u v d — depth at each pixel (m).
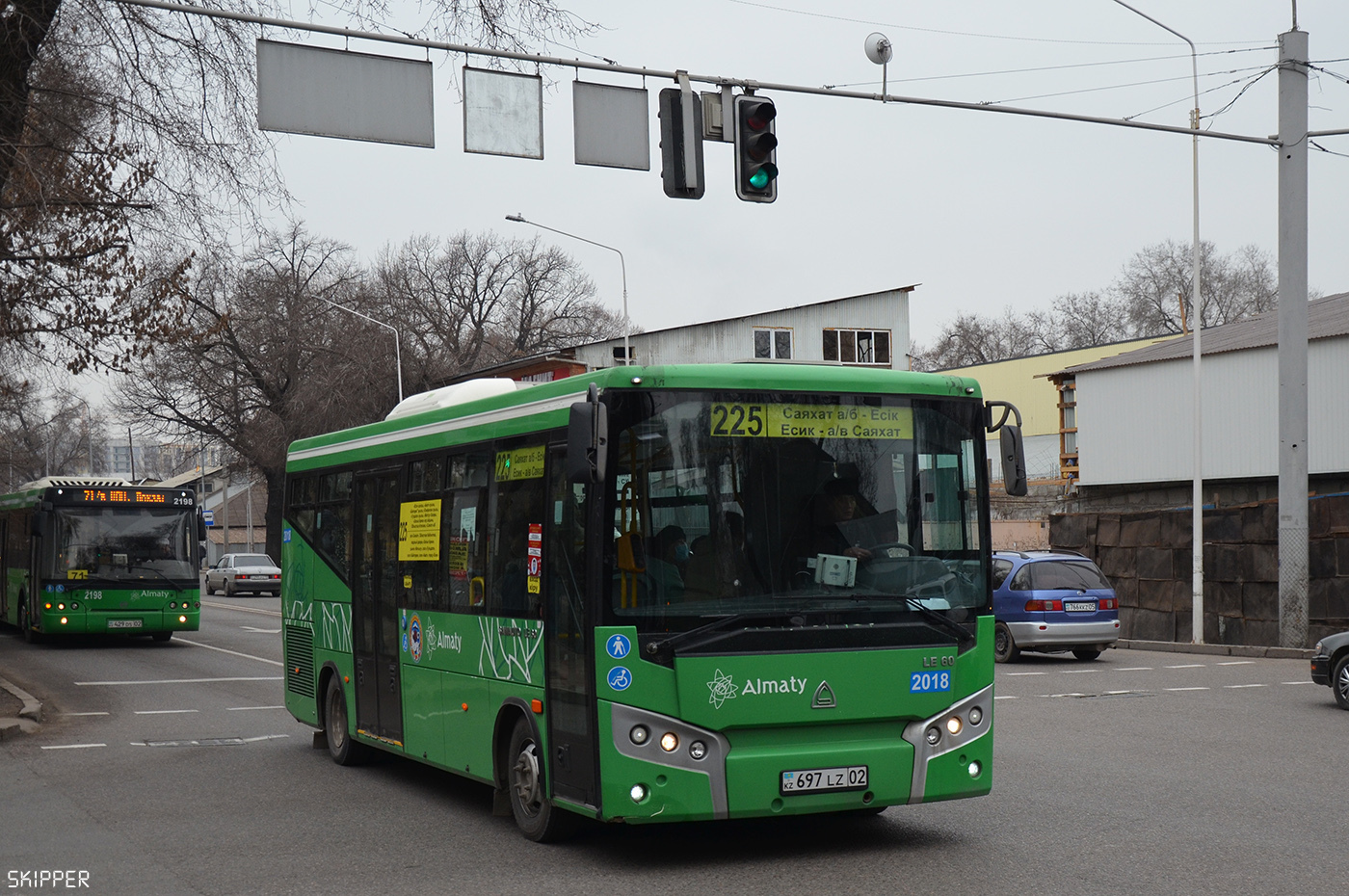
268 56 12.40
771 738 7.70
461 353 71.19
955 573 8.17
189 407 59.22
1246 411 28.89
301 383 58.44
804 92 14.56
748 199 13.64
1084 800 9.57
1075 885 7.04
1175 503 30.81
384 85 12.77
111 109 15.62
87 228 17.39
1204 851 7.83
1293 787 9.98
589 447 7.38
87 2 15.03
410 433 10.74
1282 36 22.00
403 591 10.70
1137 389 31.59
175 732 14.57
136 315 19.12
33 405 24.38
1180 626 26.12
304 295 60.06
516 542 8.73
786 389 7.97
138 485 27.92
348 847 8.45
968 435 8.36
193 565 27.58
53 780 11.38
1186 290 78.69
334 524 12.46
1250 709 15.07
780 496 7.86
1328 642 15.20
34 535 27.08
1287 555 22.47
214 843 8.62
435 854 8.21
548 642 8.19
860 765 7.77
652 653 7.52
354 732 11.79
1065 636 21.50
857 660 7.78
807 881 7.30
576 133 13.51
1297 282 22.25
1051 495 46.53
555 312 76.56
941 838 8.37
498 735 8.99
